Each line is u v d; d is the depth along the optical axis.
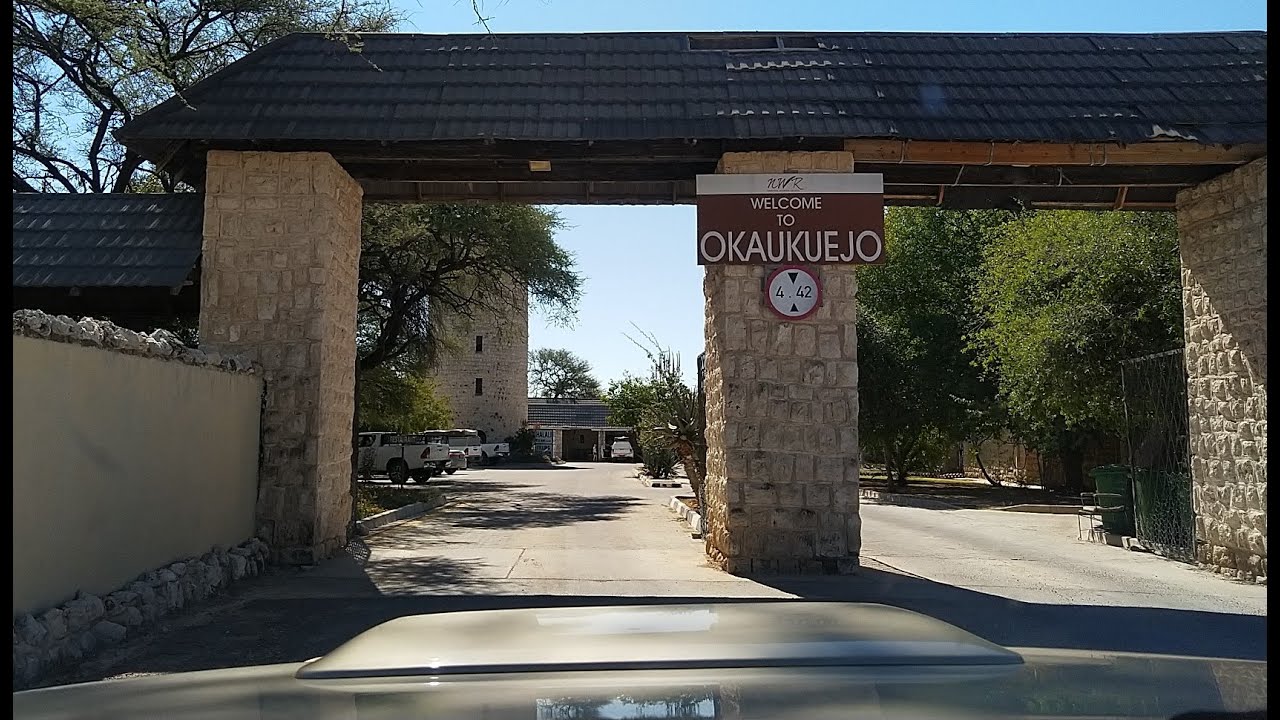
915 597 9.27
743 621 2.24
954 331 26.75
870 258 10.55
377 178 11.85
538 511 19.94
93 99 16.34
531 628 2.18
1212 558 11.25
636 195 12.34
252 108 10.73
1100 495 14.63
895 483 30.66
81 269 10.30
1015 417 25.14
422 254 22.23
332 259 10.98
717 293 10.98
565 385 95.94
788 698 1.65
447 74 11.52
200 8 18.11
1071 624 8.02
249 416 10.16
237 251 10.71
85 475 6.73
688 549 12.69
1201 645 7.24
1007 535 15.63
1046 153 10.56
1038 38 12.40
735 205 10.61
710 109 10.77
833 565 10.33
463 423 56.66
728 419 10.46
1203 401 11.52
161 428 8.05
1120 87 11.23
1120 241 17.08
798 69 11.55
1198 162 10.58
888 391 25.98
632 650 1.93
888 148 10.70
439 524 16.50
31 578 6.00
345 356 11.68
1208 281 11.34
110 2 11.92
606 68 11.69
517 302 26.09
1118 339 17.05
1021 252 20.30
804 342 10.58
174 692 1.89
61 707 1.80
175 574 7.99
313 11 18.03
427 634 2.15
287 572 10.03
